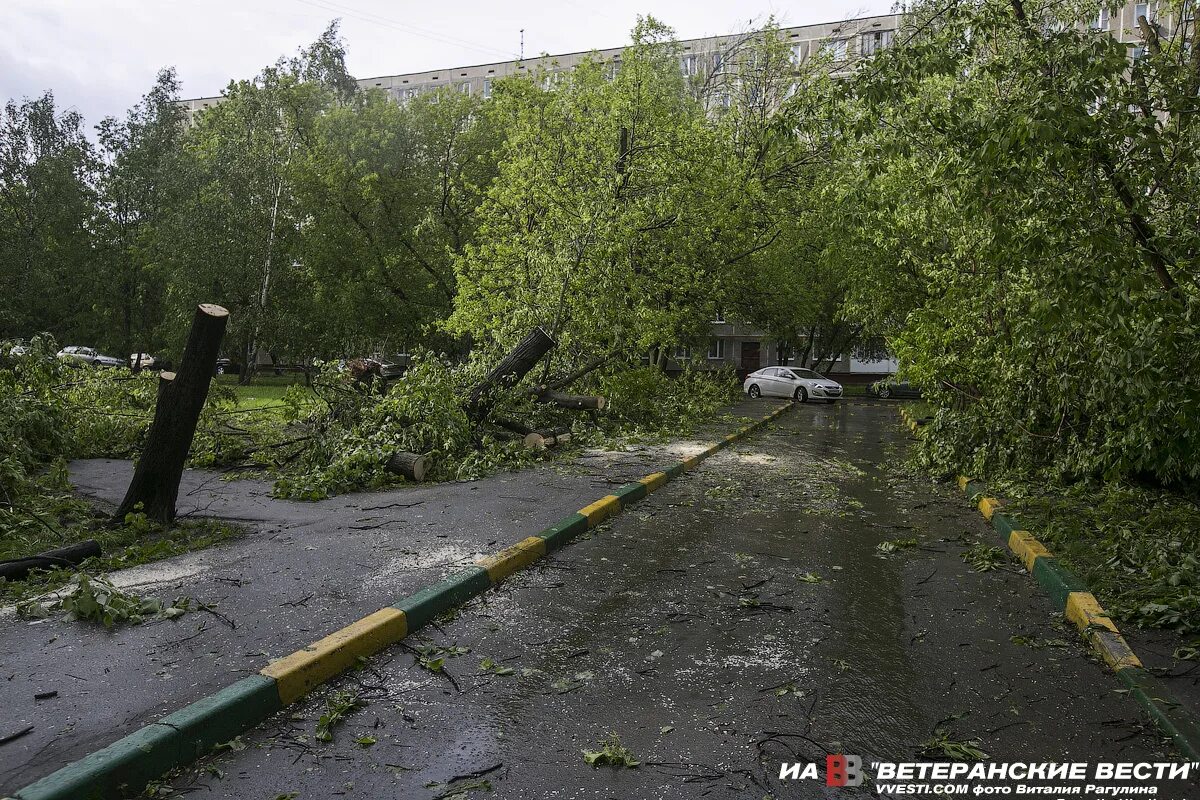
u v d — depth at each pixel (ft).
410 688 13.03
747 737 11.44
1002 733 11.64
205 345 22.09
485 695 12.80
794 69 86.38
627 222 56.03
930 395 37.50
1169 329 17.95
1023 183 20.79
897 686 13.33
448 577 17.67
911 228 39.93
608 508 27.07
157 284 136.98
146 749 9.97
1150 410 20.24
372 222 105.29
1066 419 30.76
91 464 34.68
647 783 10.13
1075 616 16.53
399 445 33.04
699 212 67.77
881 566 21.31
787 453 46.93
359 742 11.16
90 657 12.92
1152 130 20.13
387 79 258.98
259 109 114.62
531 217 69.67
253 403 70.49
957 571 20.83
